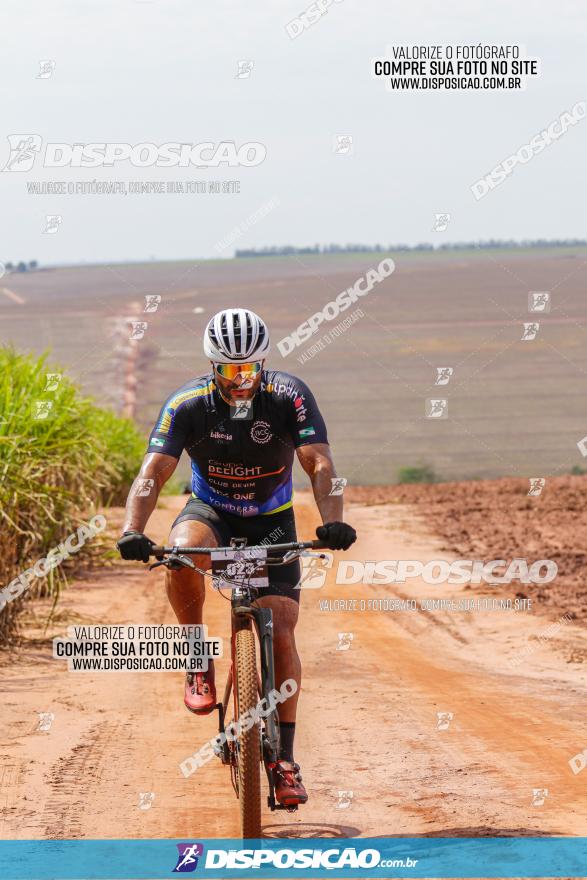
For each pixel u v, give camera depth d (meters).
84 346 145.50
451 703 20.72
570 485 63.59
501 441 118.31
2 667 23.73
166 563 12.95
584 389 150.38
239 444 14.12
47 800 14.46
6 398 29.33
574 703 20.55
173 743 17.70
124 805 14.33
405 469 100.31
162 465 13.98
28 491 27.09
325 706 20.56
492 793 14.60
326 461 13.91
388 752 17.00
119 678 22.94
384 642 28.48
